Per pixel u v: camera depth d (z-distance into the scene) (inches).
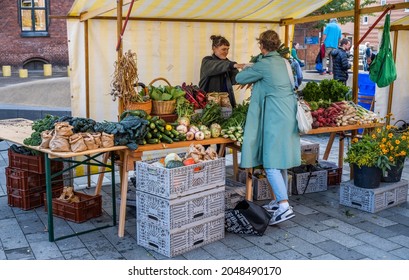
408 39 344.5
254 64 202.8
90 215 209.9
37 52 979.9
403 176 282.8
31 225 203.0
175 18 272.7
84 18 241.8
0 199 235.6
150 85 221.5
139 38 265.3
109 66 258.8
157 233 175.2
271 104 199.5
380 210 223.1
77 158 263.1
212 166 180.7
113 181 200.7
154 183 171.5
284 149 200.5
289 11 287.1
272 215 202.7
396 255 177.0
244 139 203.2
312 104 237.1
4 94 594.9
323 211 222.4
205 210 181.2
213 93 234.1
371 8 249.8
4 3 947.3
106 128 185.3
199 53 286.5
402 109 354.0
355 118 241.6
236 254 176.1
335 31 661.3
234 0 248.4
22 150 219.9
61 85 643.5
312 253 177.8
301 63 410.6
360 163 217.8
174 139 197.2
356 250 181.0
